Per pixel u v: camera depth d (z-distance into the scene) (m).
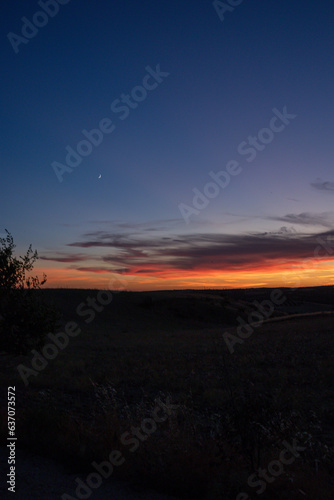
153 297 76.69
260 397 6.20
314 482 6.04
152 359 23.47
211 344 30.11
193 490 5.58
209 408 12.48
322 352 24.47
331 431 10.48
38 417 7.86
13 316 10.72
